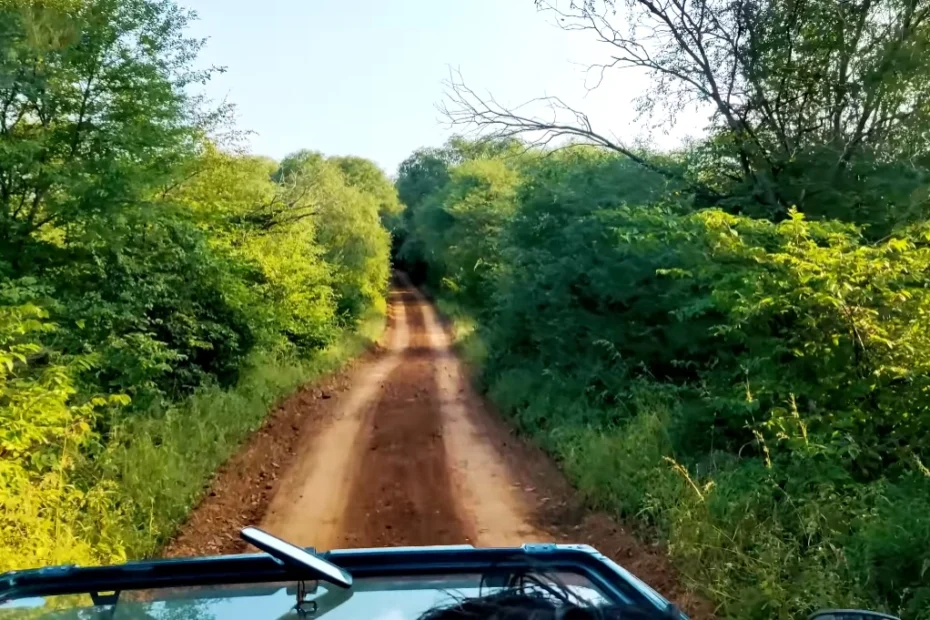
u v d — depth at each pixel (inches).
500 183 1395.2
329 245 1389.0
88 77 444.8
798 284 306.0
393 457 491.8
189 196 634.2
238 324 651.5
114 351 442.9
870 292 294.7
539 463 461.1
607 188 556.1
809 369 317.1
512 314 706.8
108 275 465.7
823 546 239.1
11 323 317.4
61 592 103.0
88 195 426.6
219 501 385.7
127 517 313.0
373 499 395.2
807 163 453.1
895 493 258.4
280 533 343.0
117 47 451.8
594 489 371.6
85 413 354.3
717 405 349.1
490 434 566.9
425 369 1047.0
